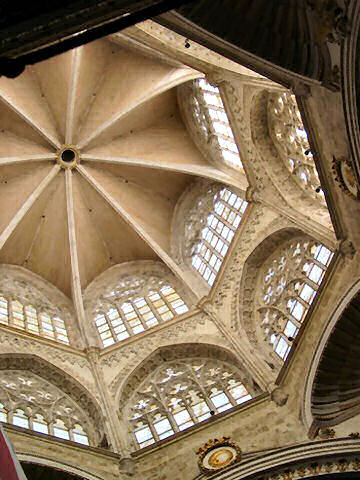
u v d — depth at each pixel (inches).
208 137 970.1
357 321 626.8
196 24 491.2
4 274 967.0
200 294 892.0
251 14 498.0
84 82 1029.8
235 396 717.9
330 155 592.1
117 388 753.6
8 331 775.1
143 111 1033.5
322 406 624.7
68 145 1037.2
